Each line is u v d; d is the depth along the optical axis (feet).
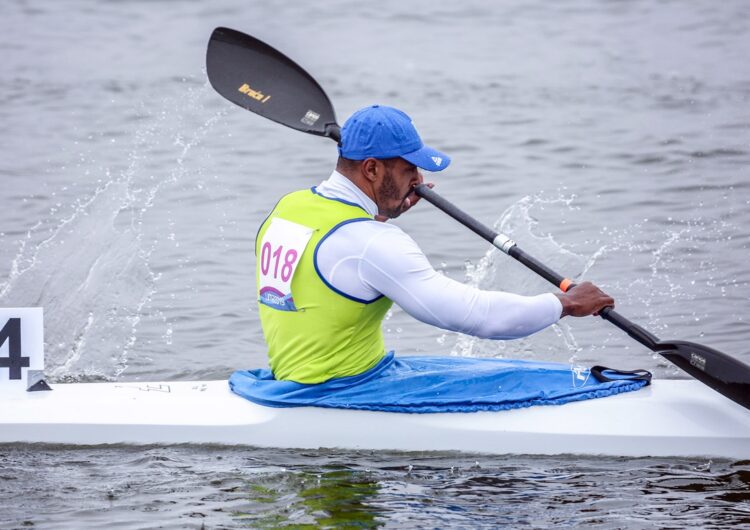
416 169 50.80
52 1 204.54
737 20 182.09
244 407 53.47
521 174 112.47
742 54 161.38
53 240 89.66
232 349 74.08
